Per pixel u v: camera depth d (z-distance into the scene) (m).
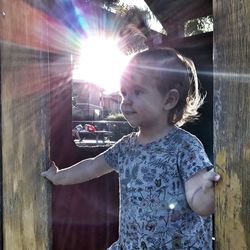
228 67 1.02
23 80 1.58
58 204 2.23
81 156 2.37
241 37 0.99
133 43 2.45
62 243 2.24
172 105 1.40
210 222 1.40
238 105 1.00
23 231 1.61
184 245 1.29
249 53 0.98
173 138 1.36
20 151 1.61
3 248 1.72
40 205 1.53
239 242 0.99
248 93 0.98
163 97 1.39
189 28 3.49
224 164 1.03
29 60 1.55
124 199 1.42
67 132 2.27
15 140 1.63
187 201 1.24
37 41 1.52
